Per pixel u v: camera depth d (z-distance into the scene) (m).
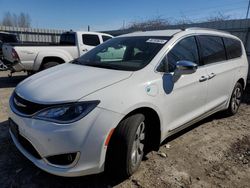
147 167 3.17
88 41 9.20
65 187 2.71
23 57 7.55
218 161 3.45
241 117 5.42
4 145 3.55
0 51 11.34
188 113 3.69
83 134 2.37
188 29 3.97
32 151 2.63
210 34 4.42
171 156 3.50
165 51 3.34
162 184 2.85
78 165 2.43
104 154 2.52
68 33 9.27
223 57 4.65
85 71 3.16
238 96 5.40
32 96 2.65
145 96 2.82
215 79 4.20
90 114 2.41
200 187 2.85
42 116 2.44
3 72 11.19
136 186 2.79
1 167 3.02
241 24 9.16
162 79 3.10
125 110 2.59
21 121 2.60
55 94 2.56
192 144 3.93
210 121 5.09
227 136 4.33
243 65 5.32
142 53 3.38
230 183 2.96
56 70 3.44
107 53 3.79
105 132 2.46
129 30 14.99
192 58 3.77
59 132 2.35
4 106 5.53
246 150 3.82
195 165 3.30
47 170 2.48
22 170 2.98
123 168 2.71
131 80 2.83
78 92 2.53
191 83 3.57
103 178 2.89
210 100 4.22
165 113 3.16
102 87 2.62
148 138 3.22
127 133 2.64
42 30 20.30
